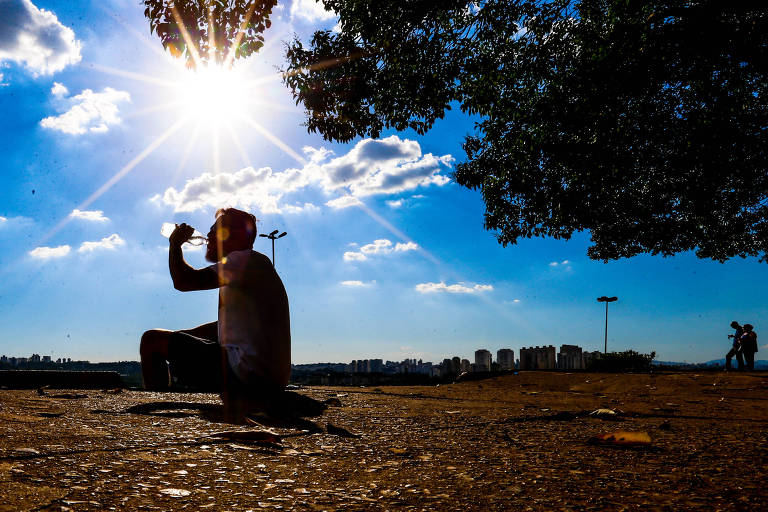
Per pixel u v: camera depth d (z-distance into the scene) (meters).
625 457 2.42
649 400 6.16
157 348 3.99
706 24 6.92
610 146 9.16
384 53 9.14
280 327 3.69
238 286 3.61
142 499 1.54
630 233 12.60
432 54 9.12
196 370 3.76
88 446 2.19
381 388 7.81
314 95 9.08
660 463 2.29
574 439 2.95
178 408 3.69
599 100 8.49
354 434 2.96
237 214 3.82
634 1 8.14
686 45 7.37
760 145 8.94
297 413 3.76
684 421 3.92
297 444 2.56
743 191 11.62
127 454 2.09
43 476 1.69
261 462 2.11
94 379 6.39
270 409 3.62
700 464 2.27
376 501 1.65
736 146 9.05
